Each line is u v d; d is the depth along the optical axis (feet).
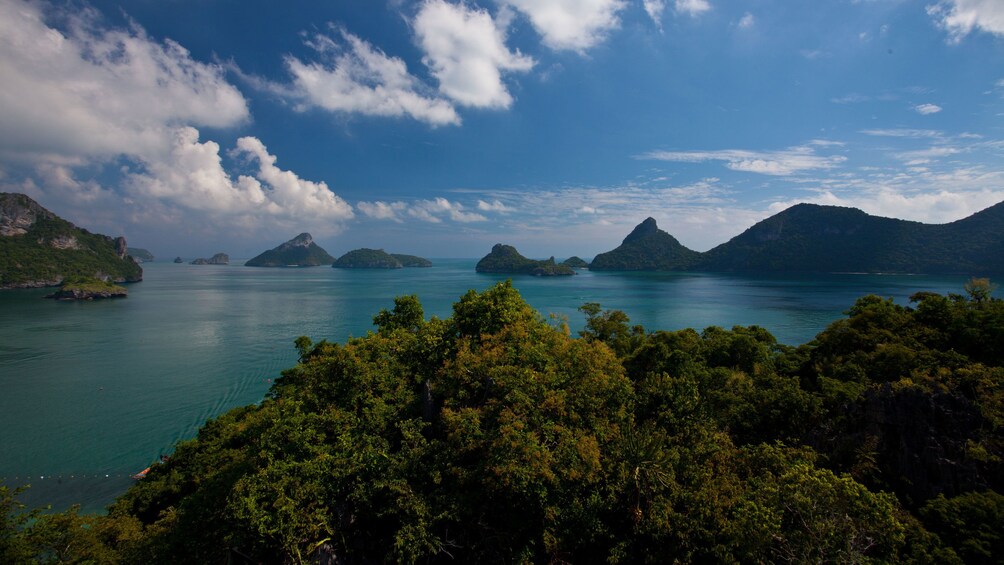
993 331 120.98
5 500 73.72
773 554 62.49
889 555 62.80
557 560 75.00
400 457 83.35
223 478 80.79
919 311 144.36
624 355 189.06
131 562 78.79
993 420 87.25
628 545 74.02
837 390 113.09
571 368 97.30
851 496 63.16
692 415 98.68
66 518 77.51
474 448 80.69
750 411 115.44
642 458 78.23
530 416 82.74
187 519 77.51
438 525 80.33
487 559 77.92
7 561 68.03
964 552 65.26
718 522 68.80
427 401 101.40
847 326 155.43
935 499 77.05
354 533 82.12
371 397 95.45
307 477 75.15
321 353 136.77
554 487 77.61
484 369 93.66
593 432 86.12
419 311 146.51
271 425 88.12
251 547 74.28
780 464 79.87
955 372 106.42
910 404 91.81
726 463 83.46
